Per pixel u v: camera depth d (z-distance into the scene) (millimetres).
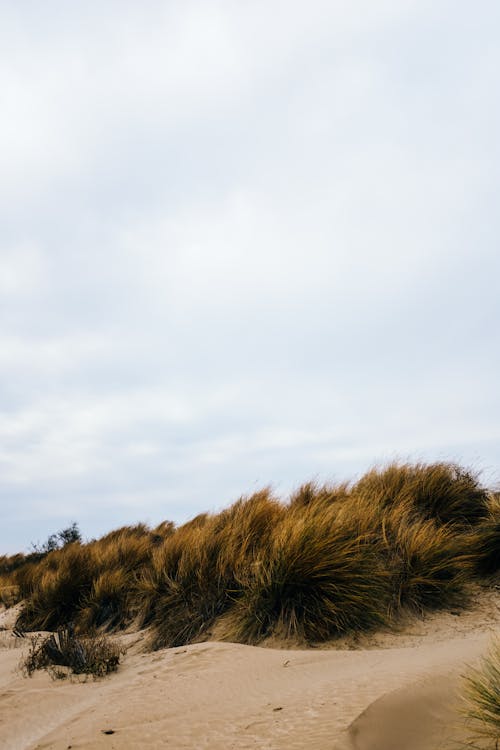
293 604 5359
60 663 5438
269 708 2863
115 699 3760
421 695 2494
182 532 8531
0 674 5387
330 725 2391
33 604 8562
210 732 2684
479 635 4543
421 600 5559
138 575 8148
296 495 8938
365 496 7984
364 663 3760
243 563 6309
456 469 8570
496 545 6203
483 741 1998
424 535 6270
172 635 5887
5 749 3189
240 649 4734
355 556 5707
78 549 10242
